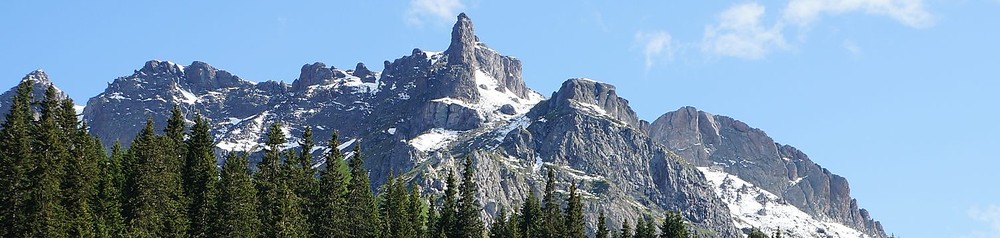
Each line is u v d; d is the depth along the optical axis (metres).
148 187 171.00
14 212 152.00
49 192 155.12
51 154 162.00
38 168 155.50
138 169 172.38
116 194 171.50
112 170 183.62
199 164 189.12
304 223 191.12
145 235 165.62
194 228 174.50
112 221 164.62
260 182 192.00
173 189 175.75
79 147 170.88
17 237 150.62
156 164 175.88
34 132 170.25
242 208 176.62
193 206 178.00
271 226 180.12
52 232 151.38
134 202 169.50
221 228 173.62
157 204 171.12
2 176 153.38
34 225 151.00
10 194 152.75
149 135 184.38
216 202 177.25
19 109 168.75
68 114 181.62
